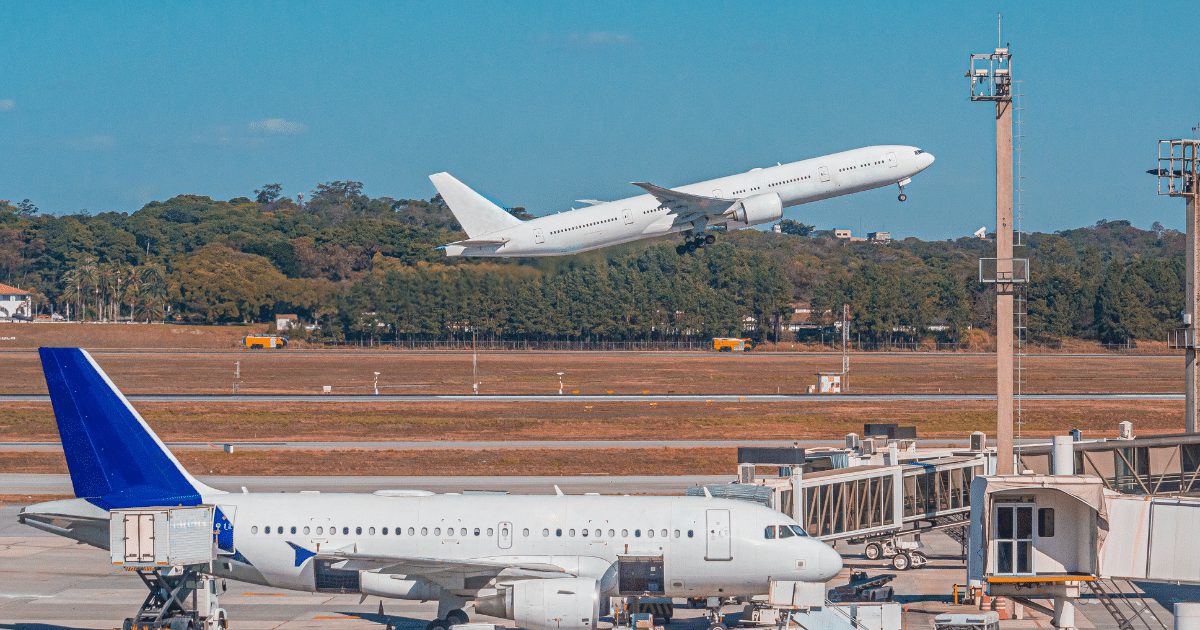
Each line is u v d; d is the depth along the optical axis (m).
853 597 192.12
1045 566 159.25
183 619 162.38
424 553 170.12
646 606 179.62
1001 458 199.50
